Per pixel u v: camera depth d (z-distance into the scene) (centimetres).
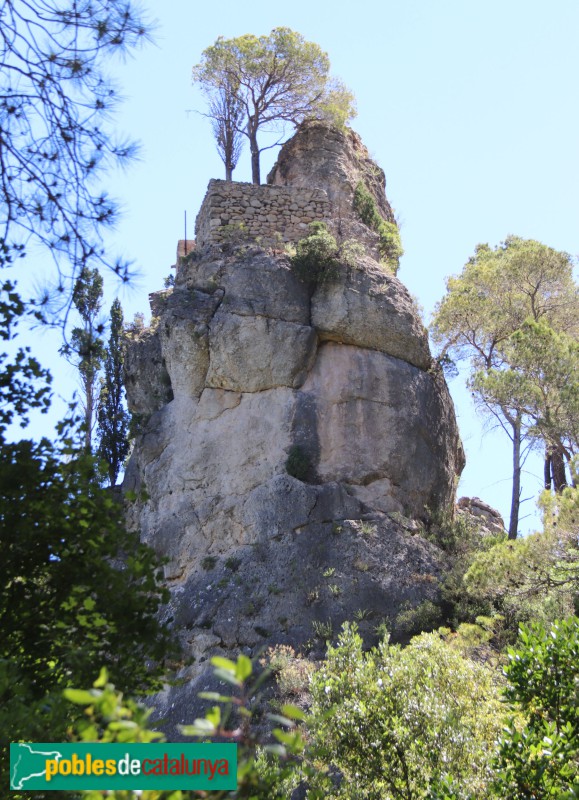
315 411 3366
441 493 3462
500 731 1759
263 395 3394
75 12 1143
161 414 3469
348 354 3478
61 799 961
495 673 2134
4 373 1400
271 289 3500
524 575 2509
